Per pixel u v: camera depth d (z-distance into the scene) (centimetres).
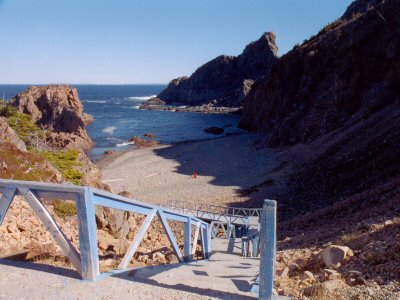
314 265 1034
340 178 3572
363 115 5644
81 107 10538
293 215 3027
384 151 3503
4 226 873
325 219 2319
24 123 7606
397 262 787
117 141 9244
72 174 3372
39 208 536
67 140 8188
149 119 13725
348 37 7200
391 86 5694
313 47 8062
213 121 12975
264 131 9144
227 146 7544
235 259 1310
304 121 6700
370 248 998
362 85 6331
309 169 4475
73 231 1176
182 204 3831
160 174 5531
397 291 615
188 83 19962
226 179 5012
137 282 527
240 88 16738
